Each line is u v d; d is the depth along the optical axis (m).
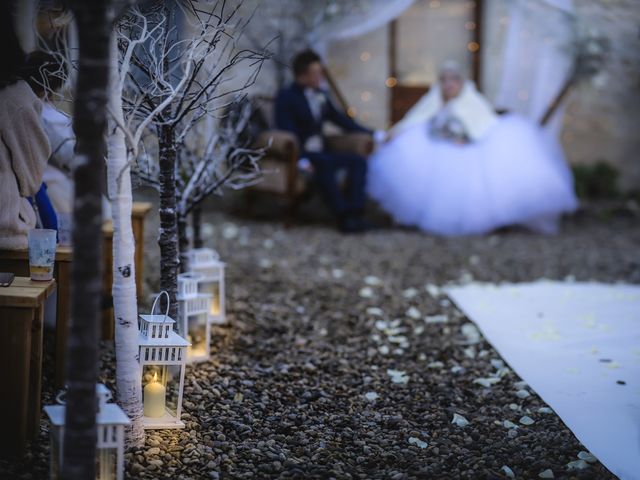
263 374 3.91
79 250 2.15
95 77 2.12
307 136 8.00
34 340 2.92
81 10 2.09
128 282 2.91
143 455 2.93
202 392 3.57
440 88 8.41
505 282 6.07
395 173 8.13
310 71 7.91
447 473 2.89
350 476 2.84
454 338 4.63
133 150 2.77
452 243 7.48
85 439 2.21
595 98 9.77
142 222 4.70
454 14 9.62
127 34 3.55
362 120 9.74
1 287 2.88
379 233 7.88
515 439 3.20
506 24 9.49
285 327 4.67
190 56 3.00
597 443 3.13
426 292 5.68
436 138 8.14
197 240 4.73
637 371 3.98
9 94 3.28
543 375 3.94
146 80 3.83
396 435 3.25
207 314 3.97
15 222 3.28
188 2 3.22
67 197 4.18
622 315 5.00
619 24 8.27
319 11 8.20
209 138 4.37
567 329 4.72
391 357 4.29
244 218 8.23
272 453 3.01
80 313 2.17
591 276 6.29
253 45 7.84
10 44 3.27
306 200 8.33
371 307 5.24
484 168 7.95
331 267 6.34
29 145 3.29
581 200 9.51
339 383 3.86
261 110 8.08
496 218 7.90
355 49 9.66
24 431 2.78
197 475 2.83
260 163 7.93
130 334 2.94
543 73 8.62
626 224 8.56
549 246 7.41
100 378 3.62
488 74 9.64
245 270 6.06
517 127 8.16
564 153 10.00
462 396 3.73
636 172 9.96
